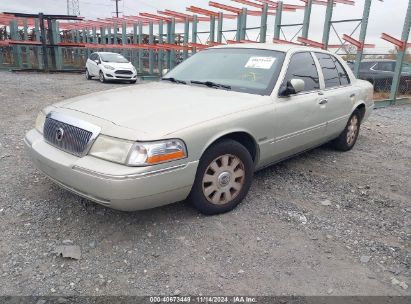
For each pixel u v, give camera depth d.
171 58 21.56
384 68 13.86
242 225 3.45
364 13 11.41
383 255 3.10
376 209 3.97
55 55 25.94
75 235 3.18
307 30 13.68
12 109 8.78
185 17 19.77
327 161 5.50
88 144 3.02
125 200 2.86
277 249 3.10
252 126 3.64
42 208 3.60
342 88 5.39
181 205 3.74
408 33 11.64
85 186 2.95
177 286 2.62
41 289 2.54
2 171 4.48
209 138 3.23
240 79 4.25
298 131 4.34
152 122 3.09
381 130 8.04
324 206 3.96
